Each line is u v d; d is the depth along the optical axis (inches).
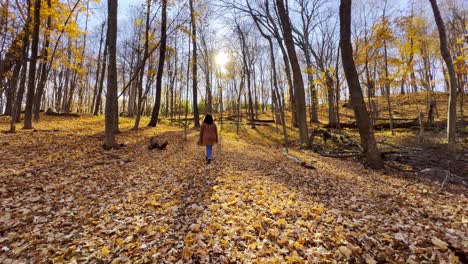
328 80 697.0
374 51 611.5
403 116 964.0
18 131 406.0
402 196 209.3
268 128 911.0
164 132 601.3
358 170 322.0
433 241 130.2
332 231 140.9
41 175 212.4
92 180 216.8
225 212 163.2
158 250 119.0
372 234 139.5
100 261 110.2
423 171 303.7
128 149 355.3
